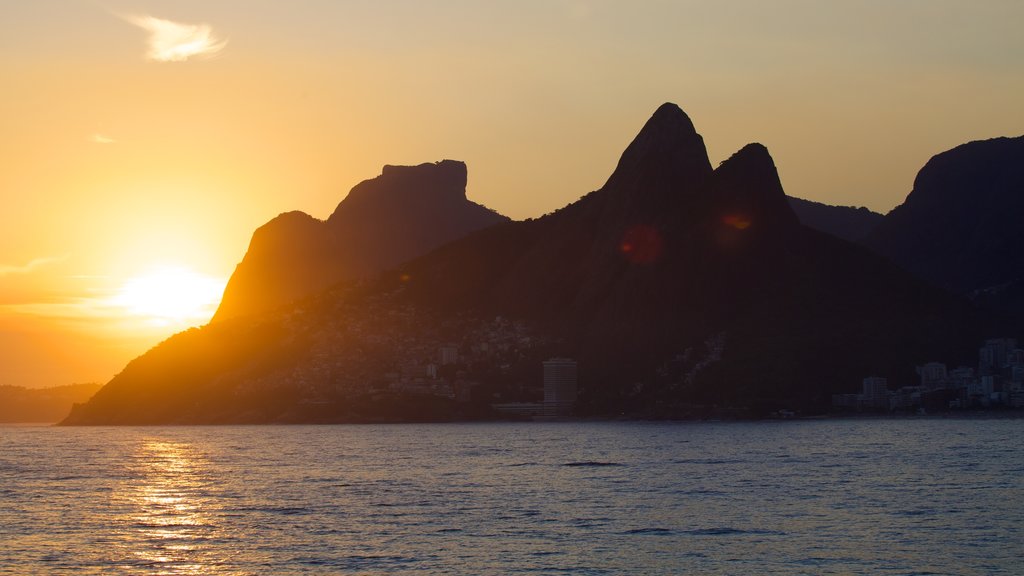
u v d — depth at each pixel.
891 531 136.38
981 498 167.00
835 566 115.94
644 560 119.69
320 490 191.75
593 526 142.38
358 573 115.00
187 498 181.38
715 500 167.88
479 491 185.75
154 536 138.75
